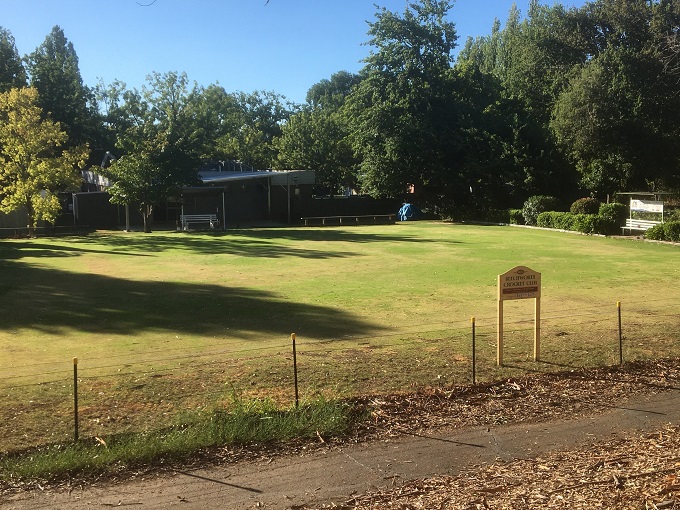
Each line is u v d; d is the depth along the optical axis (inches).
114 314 472.1
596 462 201.8
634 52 1653.5
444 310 489.1
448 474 197.6
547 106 1907.0
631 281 632.4
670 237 1050.1
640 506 164.2
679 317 448.8
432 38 1765.5
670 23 1790.1
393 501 177.0
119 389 283.3
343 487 189.6
